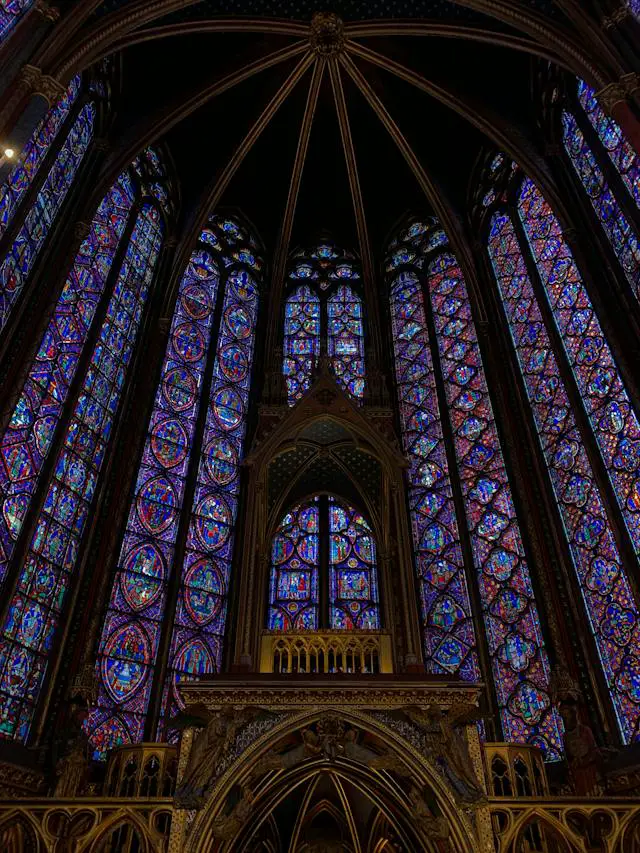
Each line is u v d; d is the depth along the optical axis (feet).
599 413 37.11
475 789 18.11
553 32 38.34
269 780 19.22
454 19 46.55
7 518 32.19
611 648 32.09
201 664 37.99
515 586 38.29
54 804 18.17
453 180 58.34
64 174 41.34
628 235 37.65
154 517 41.16
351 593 41.70
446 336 52.49
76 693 30.66
